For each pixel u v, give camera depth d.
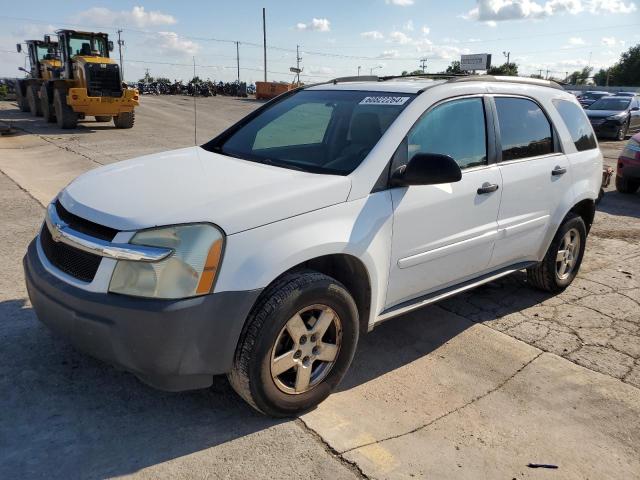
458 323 4.43
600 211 8.53
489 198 3.93
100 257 2.65
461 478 2.70
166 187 3.01
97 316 2.61
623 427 3.17
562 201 4.66
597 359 3.93
